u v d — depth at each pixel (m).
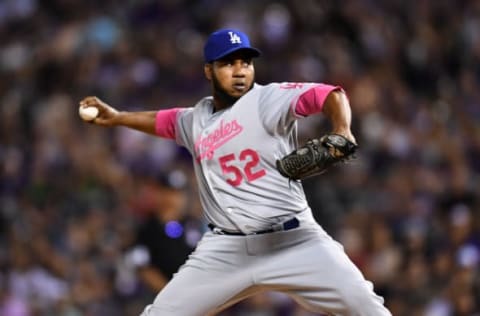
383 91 59.03
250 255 20.64
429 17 66.12
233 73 20.59
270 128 20.08
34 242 42.66
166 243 29.66
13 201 49.25
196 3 64.88
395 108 58.12
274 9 63.31
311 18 63.19
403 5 66.19
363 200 48.69
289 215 20.50
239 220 20.52
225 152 20.47
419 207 47.81
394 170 52.47
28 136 55.97
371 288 20.44
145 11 64.31
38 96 58.78
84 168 51.56
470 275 36.16
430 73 62.84
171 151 51.97
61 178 51.28
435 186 50.44
